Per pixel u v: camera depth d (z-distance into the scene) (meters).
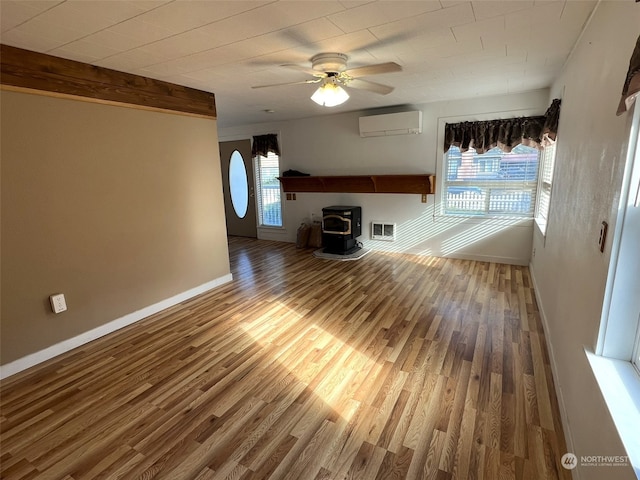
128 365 2.49
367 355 2.54
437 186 4.93
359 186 5.54
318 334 2.88
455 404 2.00
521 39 2.34
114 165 2.93
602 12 1.75
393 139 5.10
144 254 3.26
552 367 2.27
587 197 1.78
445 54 2.65
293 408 2.01
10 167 2.31
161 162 3.34
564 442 1.70
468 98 4.45
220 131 6.73
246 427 1.87
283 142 6.07
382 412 1.95
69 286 2.69
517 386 2.13
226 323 3.14
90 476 1.60
